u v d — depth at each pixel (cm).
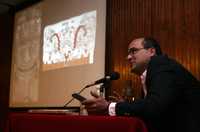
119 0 414
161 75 172
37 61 540
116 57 408
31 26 569
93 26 445
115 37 414
